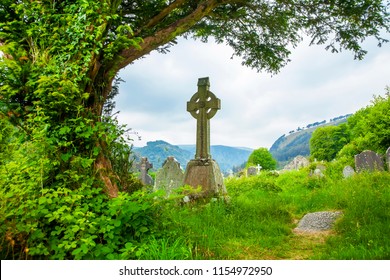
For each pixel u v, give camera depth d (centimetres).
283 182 1967
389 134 1867
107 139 629
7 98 548
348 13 905
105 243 522
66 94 559
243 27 1086
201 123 1146
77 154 585
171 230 574
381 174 1231
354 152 2167
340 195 1010
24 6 602
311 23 991
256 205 1012
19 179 504
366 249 545
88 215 473
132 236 534
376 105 1998
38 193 503
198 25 1073
